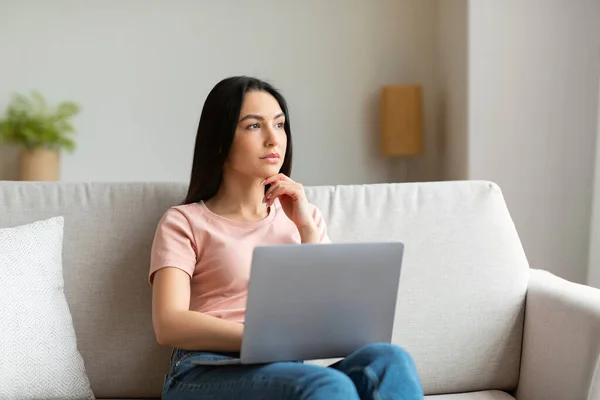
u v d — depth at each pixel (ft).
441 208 7.86
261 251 5.13
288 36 16.67
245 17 16.60
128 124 16.52
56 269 7.04
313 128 16.81
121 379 7.22
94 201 7.57
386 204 7.84
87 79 16.44
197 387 5.72
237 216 7.10
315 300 5.40
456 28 15.08
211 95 7.10
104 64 16.44
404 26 16.83
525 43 14.05
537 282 7.65
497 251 7.76
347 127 16.85
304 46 16.70
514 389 7.63
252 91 7.06
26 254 6.86
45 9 16.34
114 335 7.25
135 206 7.55
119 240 7.43
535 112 14.06
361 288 5.50
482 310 7.54
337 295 5.44
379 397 5.07
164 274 6.56
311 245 5.25
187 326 6.12
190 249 6.77
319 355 5.65
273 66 16.69
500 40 14.12
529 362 7.37
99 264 7.36
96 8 16.38
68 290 7.27
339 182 16.89
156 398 7.32
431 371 7.39
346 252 5.34
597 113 13.73
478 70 14.20
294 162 16.80
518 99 14.10
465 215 7.86
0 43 16.33
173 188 7.65
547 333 7.16
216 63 16.60
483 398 7.18
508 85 14.14
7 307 6.60
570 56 13.88
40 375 6.63
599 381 6.52
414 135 16.08
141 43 16.46
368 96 16.84
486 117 14.23
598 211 13.38
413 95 16.06
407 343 7.38
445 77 16.01
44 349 6.67
